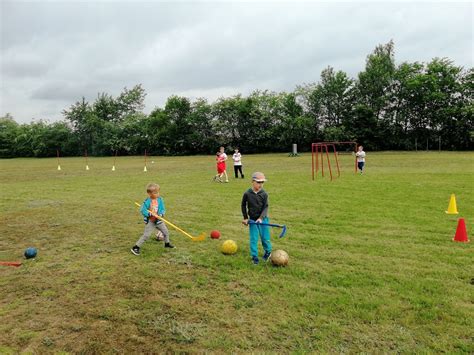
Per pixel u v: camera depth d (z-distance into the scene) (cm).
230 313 464
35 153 6316
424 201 1159
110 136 6266
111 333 426
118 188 1661
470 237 766
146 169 2761
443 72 5281
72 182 1950
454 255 657
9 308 493
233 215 1037
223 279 569
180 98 6109
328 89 5781
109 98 7075
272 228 862
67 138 6438
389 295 502
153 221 721
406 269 593
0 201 1353
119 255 701
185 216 1027
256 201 627
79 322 452
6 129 6881
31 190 1647
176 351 388
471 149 5109
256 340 405
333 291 518
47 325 448
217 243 763
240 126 5950
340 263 629
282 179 1820
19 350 399
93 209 1161
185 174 2278
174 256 686
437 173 1931
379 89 5569
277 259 612
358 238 772
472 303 477
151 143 5978
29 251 698
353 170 2238
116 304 495
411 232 809
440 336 405
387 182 1609
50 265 655
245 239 793
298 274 581
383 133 5375
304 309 469
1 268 645
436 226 855
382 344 393
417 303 476
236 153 1939
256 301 494
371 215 978
